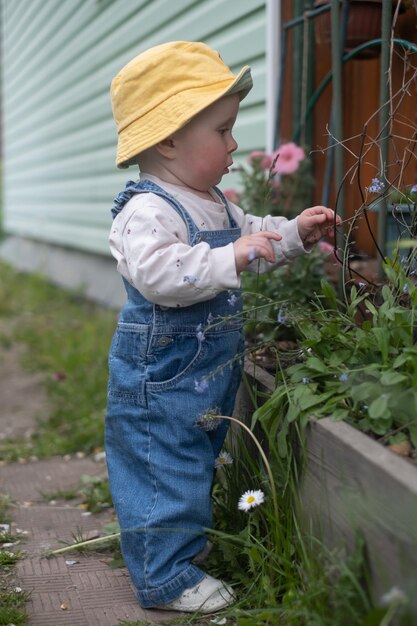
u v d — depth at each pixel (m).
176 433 2.11
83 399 4.48
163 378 2.12
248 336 3.08
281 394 2.01
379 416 1.75
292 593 1.83
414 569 1.46
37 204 10.34
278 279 3.02
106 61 6.83
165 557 2.07
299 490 1.99
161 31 5.38
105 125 7.03
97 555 2.50
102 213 7.27
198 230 2.15
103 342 5.72
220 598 2.06
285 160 3.27
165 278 1.99
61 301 8.38
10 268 11.36
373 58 3.29
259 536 2.14
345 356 2.07
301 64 3.74
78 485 3.27
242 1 4.13
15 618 2.04
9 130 12.21
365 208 2.41
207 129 2.14
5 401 4.89
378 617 1.48
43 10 9.29
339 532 1.77
